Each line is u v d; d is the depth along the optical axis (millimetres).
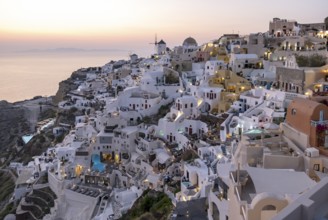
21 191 112875
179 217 48844
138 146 105812
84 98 180500
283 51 120750
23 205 102688
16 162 160000
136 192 86625
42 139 164250
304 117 46000
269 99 90375
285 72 94250
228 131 86625
